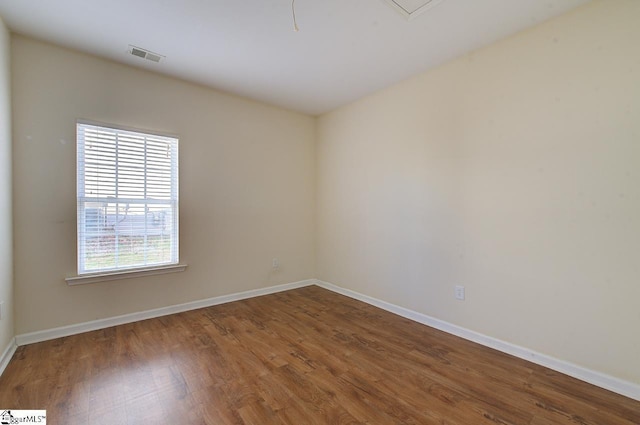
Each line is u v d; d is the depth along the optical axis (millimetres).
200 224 3201
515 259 2219
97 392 1742
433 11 1958
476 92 2434
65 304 2469
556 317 2023
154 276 2920
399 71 2818
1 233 1992
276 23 2107
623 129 1754
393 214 3160
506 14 1979
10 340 2150
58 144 2412
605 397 1737
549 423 1537
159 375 1927
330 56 2557
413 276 2957
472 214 2475
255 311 3143
